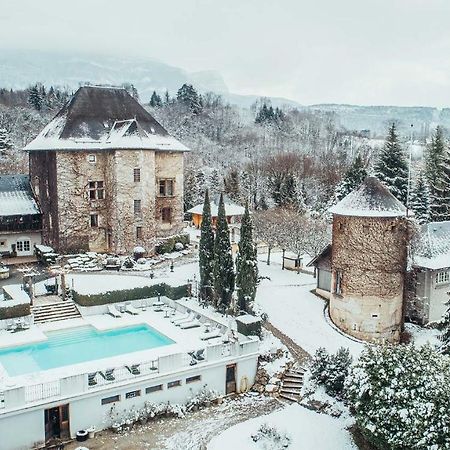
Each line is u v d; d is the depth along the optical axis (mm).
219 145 151000
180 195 56594
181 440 24875
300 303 40250
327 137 166000
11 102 147500
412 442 21047
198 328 34094
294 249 49938
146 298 38906
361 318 35625
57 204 50156
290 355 32219
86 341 31984
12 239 51406
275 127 185250
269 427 24797
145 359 28719
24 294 35688
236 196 89625
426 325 38188
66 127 51312
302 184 92625
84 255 49625
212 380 28953
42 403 23906
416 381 21953
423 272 38125
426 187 62750
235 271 38156
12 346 30750
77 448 23625
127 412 26250
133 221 51000
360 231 35281
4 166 85375
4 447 23344
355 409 24422
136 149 50250
